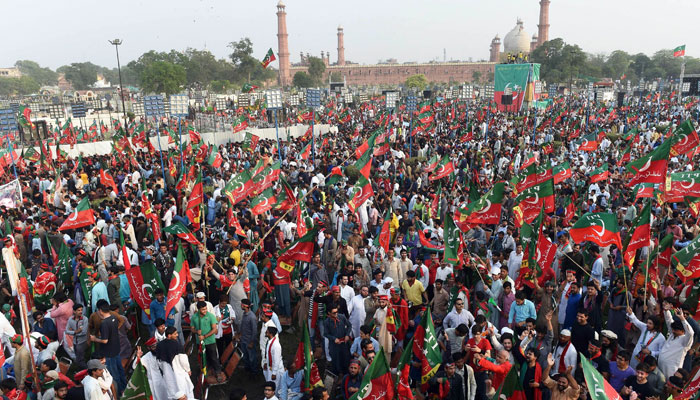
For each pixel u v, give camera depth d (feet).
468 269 37.14
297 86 427.74
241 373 34.99
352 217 48.16
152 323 34.65
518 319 32.24
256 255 43.70
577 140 111.45
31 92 490.08
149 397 24.43
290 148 106.32
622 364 25.88
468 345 27.45
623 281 35.29
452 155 88.28
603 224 35.14
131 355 34.12
